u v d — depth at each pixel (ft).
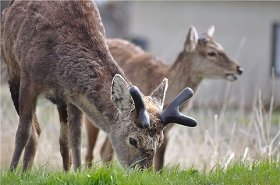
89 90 37.11
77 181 32.76
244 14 111.55
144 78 52.47
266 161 37.83
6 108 57.41
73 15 39.22
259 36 111.75
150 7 111.96
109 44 53.83
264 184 33.78
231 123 60.18
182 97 34.37
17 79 41.57
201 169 44.60
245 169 36.09
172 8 111.55
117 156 35.27
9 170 38.06
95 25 39.37
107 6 142.10
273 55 111.75
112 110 36.09
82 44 38.32
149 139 33.81
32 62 38.68
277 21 111.65
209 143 51.72
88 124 50.24
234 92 103.96
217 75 54.39
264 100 87.25
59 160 50.08
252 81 108.37
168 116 33.88
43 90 38.86
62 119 40.37
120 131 35.01
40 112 57.93
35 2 39.99
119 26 138.92
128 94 34.81
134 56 53.36
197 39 53.93
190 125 33.83
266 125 50.26
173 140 52.95
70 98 38.09
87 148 50.96
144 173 32.99
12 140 51.08
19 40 39.68
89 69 37.55
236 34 111.65
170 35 111.65
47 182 32.89
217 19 111.45
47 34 38.75
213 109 76.69
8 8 42.19
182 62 53.31
